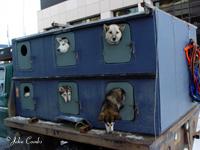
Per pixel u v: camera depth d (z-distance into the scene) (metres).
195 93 3.17
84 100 2.77
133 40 2.35
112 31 2.41
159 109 2.25
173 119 2.59
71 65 2.88
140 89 2.33
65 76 2.93
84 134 2.52
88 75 2.70
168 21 2.50
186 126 3.03
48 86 3.18
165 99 2.38
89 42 2.68
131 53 2.37
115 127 2.52
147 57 2.28
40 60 3.27
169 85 2.49
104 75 2.55
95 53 2.64
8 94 3.91
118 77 2.45
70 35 2.86
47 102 3.21
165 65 2.40
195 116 3.47
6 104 3.95
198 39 8.79
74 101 2.87
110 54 2.51
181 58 2.90
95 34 2.62
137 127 2.38
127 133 2.42
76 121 2.74
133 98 2.38
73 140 2.63
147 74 2.27
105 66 2.56
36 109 3.39
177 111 2.72
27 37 3.39
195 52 3.13
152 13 2.22
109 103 2.43
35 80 3.35
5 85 3.95
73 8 14.88
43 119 3.29
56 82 3.06
